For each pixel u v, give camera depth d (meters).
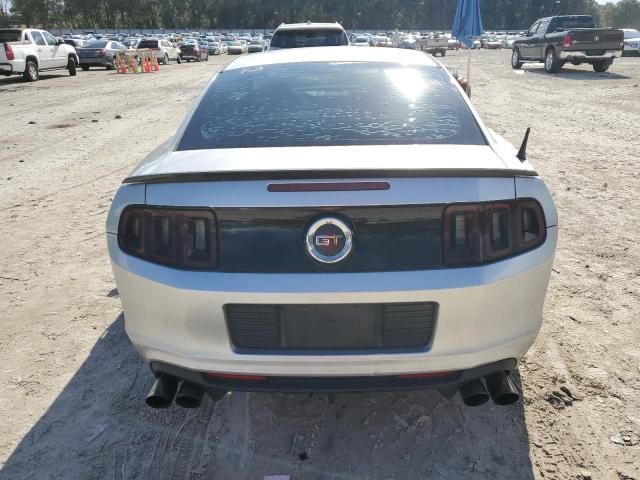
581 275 4.27
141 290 2.23
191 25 135.50
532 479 2.35
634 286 4.08
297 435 2.62
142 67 28.64
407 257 2.09
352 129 2.59
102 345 3.44
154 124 11.63
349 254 2.08
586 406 2.80
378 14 138.12
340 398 2.87
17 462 2.49
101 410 2.83
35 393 2.97
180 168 2.30
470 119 2.70
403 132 2.57
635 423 2.67
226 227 2.12
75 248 5.01
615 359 3.19
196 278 2.13
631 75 20.22
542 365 3.13
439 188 2.11
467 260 2.12
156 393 2.36
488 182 2.17
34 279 4.38
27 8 105.12
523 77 20.11
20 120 12.44
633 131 9.93
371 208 2.07
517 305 2.22
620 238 5.00
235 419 2.73
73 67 24.98
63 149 9.27
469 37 11.62
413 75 3.10
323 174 2.07
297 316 2.14
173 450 2.54
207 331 2.16
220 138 2.58
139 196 2.27
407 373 2.18
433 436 2.60
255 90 2.99
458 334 2.14
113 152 8.99
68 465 2.47
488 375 2.34
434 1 139.00
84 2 123.56
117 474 2.41
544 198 2.30
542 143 9.05
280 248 2.09
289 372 2.18
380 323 2.14
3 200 6.48
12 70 20.89
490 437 2.59
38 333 3.59
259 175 2.09
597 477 2.36
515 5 138.88
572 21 21.77
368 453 2.50
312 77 3.09
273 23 136.50
